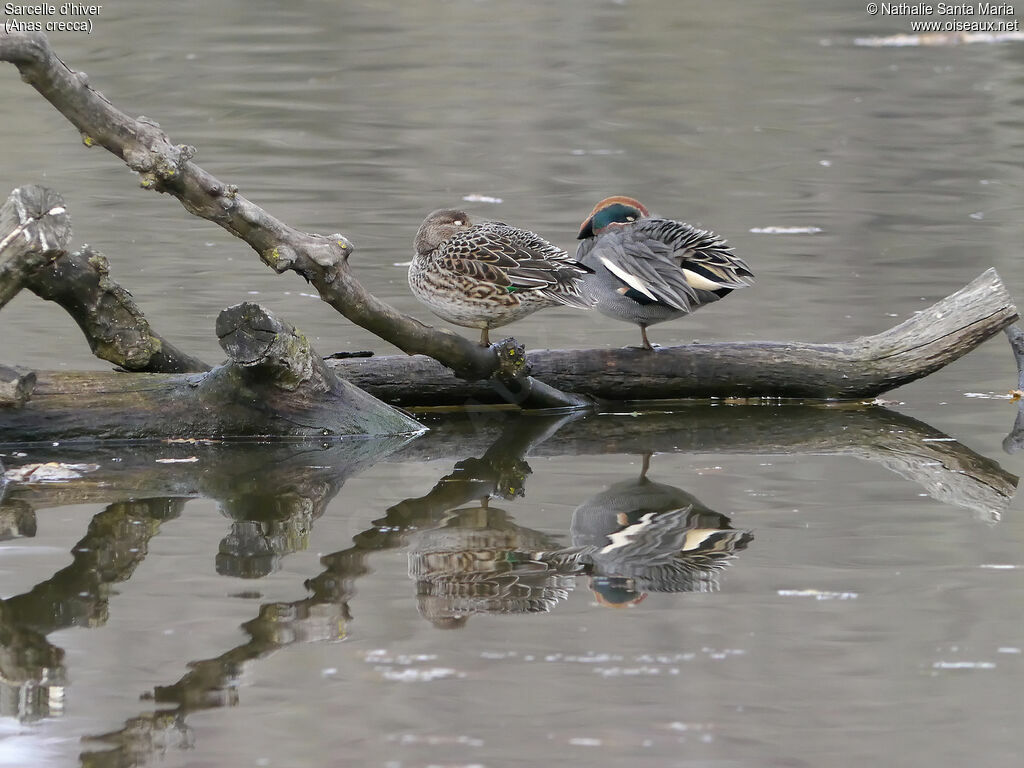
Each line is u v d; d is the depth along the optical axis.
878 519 9.82
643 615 8.06
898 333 13.52
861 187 22.72
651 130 27.02
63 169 23.30
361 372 13.06
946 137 26.23
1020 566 8.79
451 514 10.01
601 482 10.86
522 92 30.00
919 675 7.28
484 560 9.00
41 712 6.89
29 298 16.22
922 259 18.34
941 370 14.88
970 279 17.30
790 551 9.13
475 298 12.71
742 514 9.97
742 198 22.03
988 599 8.24
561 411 13.43
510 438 12.35
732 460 11.54
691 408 13.50
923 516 9.88
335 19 37.03
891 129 26.89
